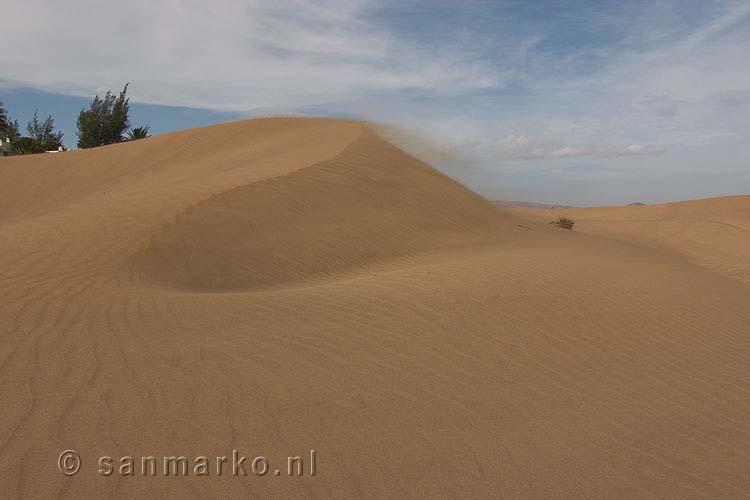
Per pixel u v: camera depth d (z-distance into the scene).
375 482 3.28
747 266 25.11
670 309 7.84
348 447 3.65
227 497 3.04
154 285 8.09
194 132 31.88
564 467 3.63
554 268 9.62
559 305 7.39
